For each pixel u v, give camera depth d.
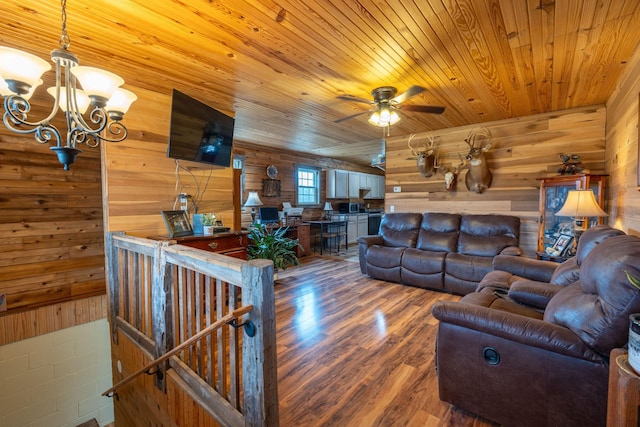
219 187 3.64
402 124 4.46
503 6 1.74
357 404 1.86
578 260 2.18
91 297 3.11
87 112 3.01
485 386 1.62
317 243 7.65
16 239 2.79
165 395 2.06
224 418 1.60
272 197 6.68
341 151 6.93
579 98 3.36
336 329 2.90
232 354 1.56
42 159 2.93
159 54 2.33
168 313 2.06
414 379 2.10
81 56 2.35
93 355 3.09
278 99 3.35
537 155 3.99
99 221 3.30
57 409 2.90
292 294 3.95
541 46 2.20
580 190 2.88
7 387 2.64
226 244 3.20
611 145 3.21
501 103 3.52
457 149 4.64
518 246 3.84
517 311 2.01
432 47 2.21
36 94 2.88
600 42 2.13
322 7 1.77
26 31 2.02
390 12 1.81
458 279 3.79
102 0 1.69
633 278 1.15
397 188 5.28
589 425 1.35
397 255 4.33
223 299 1.67
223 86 2.99
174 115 2.70
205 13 1.82
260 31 2.02
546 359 1.45
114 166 2.79
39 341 2.79
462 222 4.31
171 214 2.96
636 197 2.31
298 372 2.19
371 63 2.47
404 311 3.34
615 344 1.26
